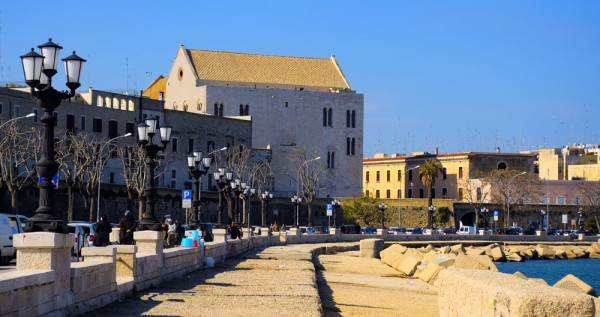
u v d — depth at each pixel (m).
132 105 117.25
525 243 116.38
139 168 100.12
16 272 16.08
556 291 12.61
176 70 153.88
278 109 151.62
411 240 108.62
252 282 29.86
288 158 151.00
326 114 156.38
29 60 17.88
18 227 37.53
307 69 161.88
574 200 156.38
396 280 42.00
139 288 24.09
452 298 17.86
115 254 21.69
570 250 103.19
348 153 158.25
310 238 91.12
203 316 19.27
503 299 13.19
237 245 53.25
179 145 124.69
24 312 15.36
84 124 106.50
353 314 25.89
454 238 114.81
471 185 154.50
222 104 146.75
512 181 147.50
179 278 30.52
